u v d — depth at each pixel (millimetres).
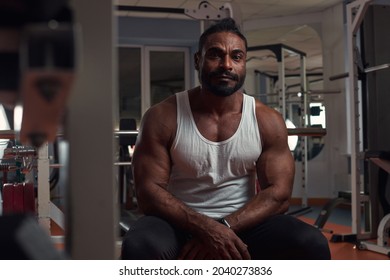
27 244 499
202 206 1439
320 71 8078
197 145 1417
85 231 638
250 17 6535
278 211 1411
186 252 1306
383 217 3414
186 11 3371
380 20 3609
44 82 417
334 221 4719
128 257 1194
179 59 7207
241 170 1458
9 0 428
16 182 2678
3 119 2633
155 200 1368
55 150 3650
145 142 1442
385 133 3598
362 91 3605
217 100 1422
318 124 6188
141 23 6629
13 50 488
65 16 475
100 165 639
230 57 1403
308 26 6398
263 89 7484
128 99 7062
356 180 3416
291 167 1479
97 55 635
